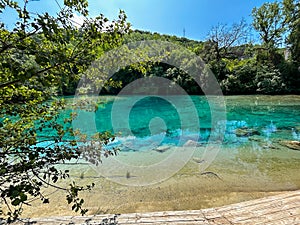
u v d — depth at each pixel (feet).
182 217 5.80
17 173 3.50
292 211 5.84
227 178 9.74
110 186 9.14
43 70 3.31
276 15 53.57
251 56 58.08
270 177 9.77
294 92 45.37
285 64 48.75
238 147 14.07
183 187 8.98
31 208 7.50
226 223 5.44
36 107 4.33
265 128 19.43
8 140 3.85
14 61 3.03
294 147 13.75
